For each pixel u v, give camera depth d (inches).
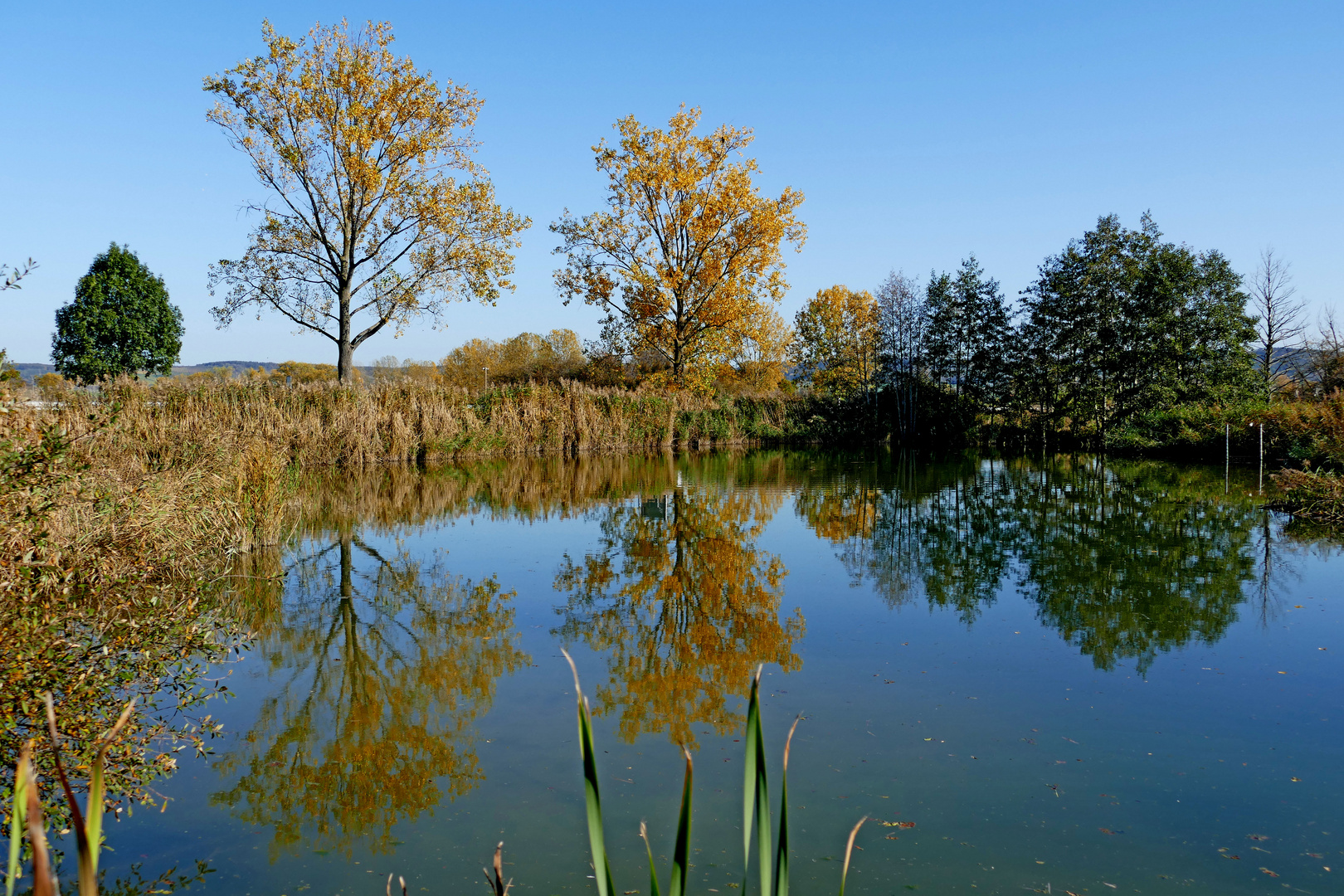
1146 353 922.7
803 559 337.1
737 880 117.6
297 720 176.9
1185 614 251.8
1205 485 576.1
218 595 270.5
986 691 190.1
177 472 306.7
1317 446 562.3
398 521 427.5
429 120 901.2
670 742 165.0
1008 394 1106.1
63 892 119.9
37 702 122.6
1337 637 227.3
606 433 925.2
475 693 192.4
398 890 115.9
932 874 117.5
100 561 168.9
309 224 872.3
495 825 134.1
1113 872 118.0
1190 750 158.6
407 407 765.9
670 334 1068.5
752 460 857.5
